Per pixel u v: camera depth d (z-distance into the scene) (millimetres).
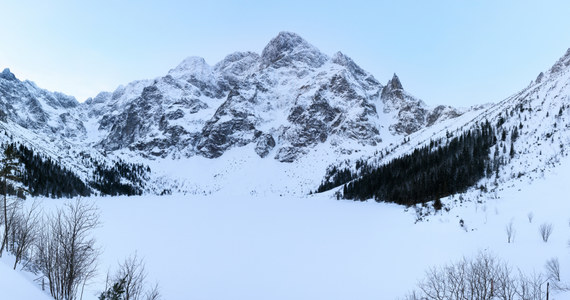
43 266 26984
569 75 141500
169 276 44938
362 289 37250
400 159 174500
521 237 38125
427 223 58188
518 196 51344
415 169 147875
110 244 62531
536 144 105500
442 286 29672
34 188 141000
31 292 19469
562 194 45094
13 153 34406
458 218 52000
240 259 54250
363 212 109312
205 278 44250
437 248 44844
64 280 25969
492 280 24547
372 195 156125
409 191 126562
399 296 33562
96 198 188875
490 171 105938
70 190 172875
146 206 153625
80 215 30891
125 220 100438
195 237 72938
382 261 45688
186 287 40656
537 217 41469
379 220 86125
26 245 30250
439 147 157500
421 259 42562
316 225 87938
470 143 140750
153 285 40844
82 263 30188
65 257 26219
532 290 26438
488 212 49344
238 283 42562
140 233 76625
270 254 57438
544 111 127750
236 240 69688
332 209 126500
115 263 48312
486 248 38406
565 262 29500
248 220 102812
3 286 17422
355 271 43969
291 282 42500
